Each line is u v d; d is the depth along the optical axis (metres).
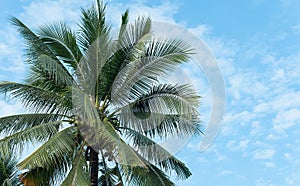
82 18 19.56
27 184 17.58
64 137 16.92
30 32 18.66
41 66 18.02
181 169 18.78
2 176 21.06
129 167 18.19
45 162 16.14
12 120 17.75
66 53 19.08
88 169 17.70
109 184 19.62
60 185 16.09
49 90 18.77
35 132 16.95
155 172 18.47
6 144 16.70
